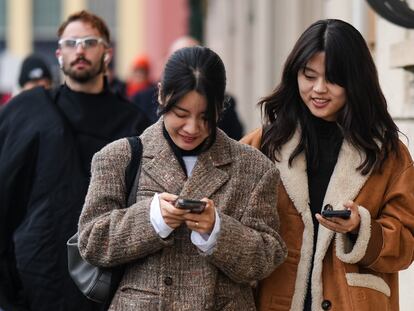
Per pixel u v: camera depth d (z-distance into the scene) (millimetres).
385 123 9297
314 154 9305
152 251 8430
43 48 80562
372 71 9211
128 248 8391
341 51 9016
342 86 9109
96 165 8781
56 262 11367
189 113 8328
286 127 9352
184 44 18906
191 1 42781
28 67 17391
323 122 9414
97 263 8602
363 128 9188
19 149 11641
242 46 38906
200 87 8227
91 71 12102
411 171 9336
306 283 9148
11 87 42250
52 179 11516
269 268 8578
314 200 9305
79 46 12086
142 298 8477
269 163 8852
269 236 8641
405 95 13781
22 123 11812
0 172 11633
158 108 8547
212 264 8492
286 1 28344
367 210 8945
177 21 74375
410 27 11508
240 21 40156
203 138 8602
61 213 11438
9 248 11859
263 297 9242
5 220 11758
